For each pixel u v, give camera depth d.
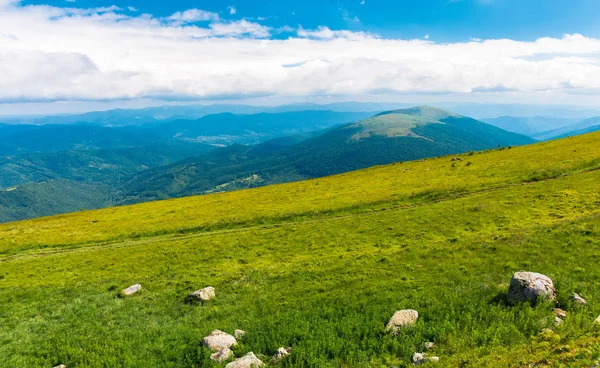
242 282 34.00
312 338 21.16
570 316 17.92
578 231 31.78
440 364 15.43
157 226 65.38
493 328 18.28
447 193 59.44
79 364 21.86
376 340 19.91
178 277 37.41
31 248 59.22
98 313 30.11
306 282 31.70
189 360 20.48
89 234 65.00
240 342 22.39
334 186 86.25
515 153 87.56
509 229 37.16
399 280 28.66
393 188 70.44
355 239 43.09
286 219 60.31
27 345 25.22
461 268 28.86
